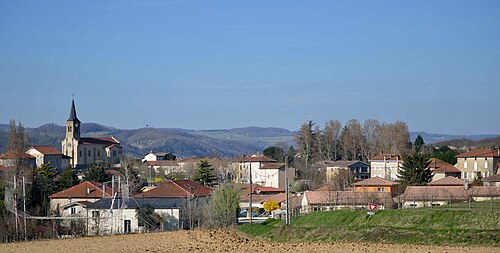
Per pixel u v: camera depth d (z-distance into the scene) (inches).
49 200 4643.2
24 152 4965.6
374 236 2635.3
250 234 3127.5
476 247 2273.6
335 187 5305.1
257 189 5944.9
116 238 3122.5
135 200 4269.2
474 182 4931.1
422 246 2365.9
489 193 3779.5
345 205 3875.5
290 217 3400.6
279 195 5383.9
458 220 2632.9
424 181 4948.3
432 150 7824.8
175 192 4394.7
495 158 6146.7
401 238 2549.2
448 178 4729.3
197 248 2549.2
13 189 3811.5
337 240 2696.9
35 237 3400.6
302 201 4237.2
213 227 3713.1
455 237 2432.3
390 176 6328.7
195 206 4143.7
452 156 6781.5
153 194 4402.1
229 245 2640.3
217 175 7229.3
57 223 3666.3
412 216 2797.7
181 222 4104.3
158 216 4067.4
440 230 2522.1
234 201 3892.7
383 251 2250.2
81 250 2620.6
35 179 4761.3
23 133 4990.2
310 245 2556.6
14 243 3073.3
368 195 3959.2
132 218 4047.7
